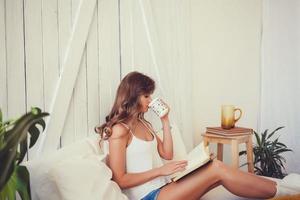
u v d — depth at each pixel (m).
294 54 2.89
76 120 1.67
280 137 2.97
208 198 1.64
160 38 2.13
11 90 1.39
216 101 2.65
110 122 1.57
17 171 1.02
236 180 1.53
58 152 1.45
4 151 0.82
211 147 2.59
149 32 2.03
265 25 2.97
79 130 1.68
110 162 1.50
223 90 2.70
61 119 1.58
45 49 1.51
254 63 2.97
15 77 1.40
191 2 2.38
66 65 1.59
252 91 2.97
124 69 1.91
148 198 1.54
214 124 2.64
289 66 2.91
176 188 1.53
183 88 2.32
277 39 2.94
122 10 1.88
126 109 1.60
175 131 1.98
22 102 1.43
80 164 1.34
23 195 1.02
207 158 1.54
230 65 2.75
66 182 1.26
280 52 2.94
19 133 0.85
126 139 1.54
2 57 1.36
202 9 2.47
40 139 1.50
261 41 3.00
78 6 1.63
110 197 1.33
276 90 2.97
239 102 2.85
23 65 1.43
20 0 1.41
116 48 1.86
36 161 1.37
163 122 1.75
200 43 2.47
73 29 1.62
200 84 2.50
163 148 1.76
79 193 1.26
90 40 1.71
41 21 1.49
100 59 1.77
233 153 2.04
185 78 2.33
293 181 1.71
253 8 2.91
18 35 1.41
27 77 1.45
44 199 1.29
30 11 1.45
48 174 1.29
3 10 1.35
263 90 3.00
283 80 2.94
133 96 1.62
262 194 1.55
